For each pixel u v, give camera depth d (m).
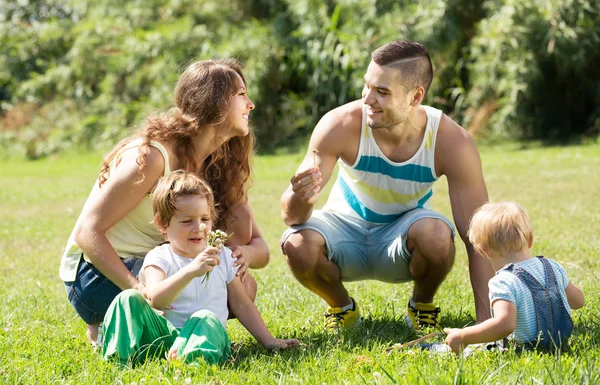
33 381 3.83
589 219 9.45
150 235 4.68
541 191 12.72
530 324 4.09
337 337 4.63
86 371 3.99
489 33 22.06
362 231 5.18
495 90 22.27
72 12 32.59
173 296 4.14
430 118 4.84
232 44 24.66
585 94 23.08
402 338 4.69
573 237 8.22
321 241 5.01
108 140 25.59
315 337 4.72
